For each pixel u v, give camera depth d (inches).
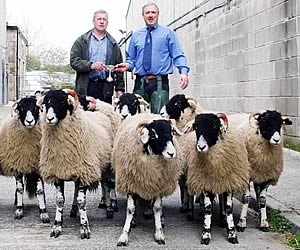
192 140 277.4
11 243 265.3
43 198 311.3
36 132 305.6
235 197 368.5
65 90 276.4
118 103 353.7
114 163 289.1
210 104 831.1
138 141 260.7
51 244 264.2
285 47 546.9
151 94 384.5
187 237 278.7
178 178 279.6
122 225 301.1
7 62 1978.3
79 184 281.3
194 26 929.5
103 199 341.4
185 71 382.3
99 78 386.3
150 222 308.3
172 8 1146.7
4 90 1811.0
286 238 276.8
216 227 299.9
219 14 768.9
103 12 384.2
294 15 524.7
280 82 560.7
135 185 265.4
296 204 322.3
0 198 369.7
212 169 265.9
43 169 280.7
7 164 310.3
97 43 385.7
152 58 381.7
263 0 599.8
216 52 789.9
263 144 285.7
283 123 286.8
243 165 273.1
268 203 323.9
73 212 319.6
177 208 344.5
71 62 380.2
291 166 450.0
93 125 298.8
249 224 305.9
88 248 257.9
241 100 681.0
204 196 273.3
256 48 624.7
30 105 297.3
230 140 268.1
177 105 335.6
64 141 273.6
